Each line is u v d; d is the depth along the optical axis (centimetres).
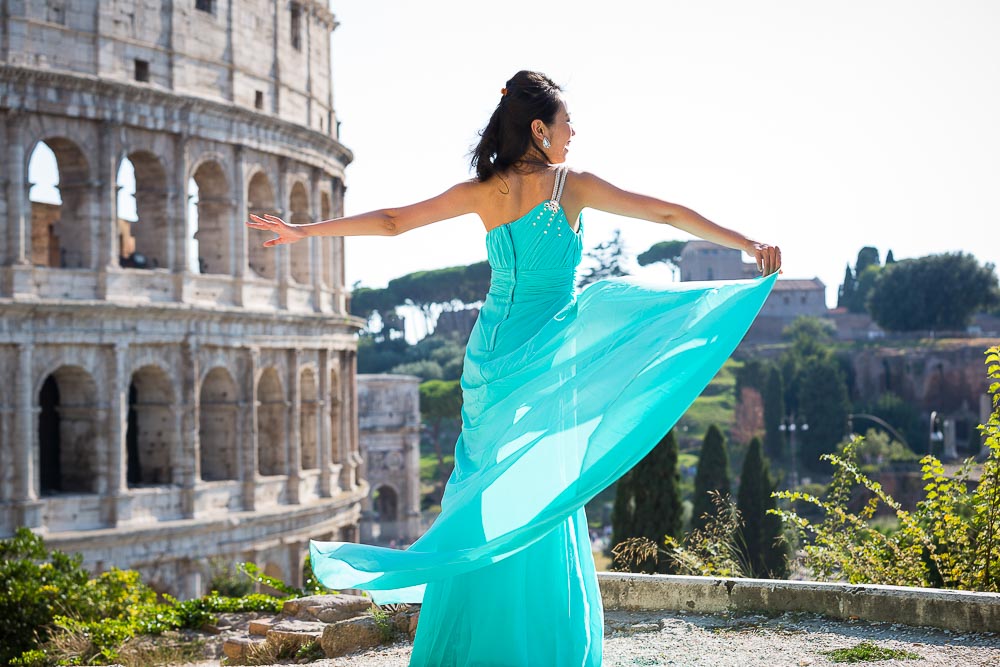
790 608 1430
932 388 18100
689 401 944
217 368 6481
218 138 6406
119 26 5941
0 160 5472
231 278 6512
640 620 1480
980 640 1247
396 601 1144
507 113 976
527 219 969
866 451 14638
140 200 6212
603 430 930
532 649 948
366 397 12562
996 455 1722
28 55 5584
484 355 1003
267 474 6994
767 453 16262
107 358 5791
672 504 5178
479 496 937
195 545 6088
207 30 6419
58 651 2423
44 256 6881
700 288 996
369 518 14425
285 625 1830
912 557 1898
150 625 2536
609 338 995
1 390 5397
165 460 6219
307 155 7188
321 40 7669
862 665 1177
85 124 5772
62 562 3212
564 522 989
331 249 7769
